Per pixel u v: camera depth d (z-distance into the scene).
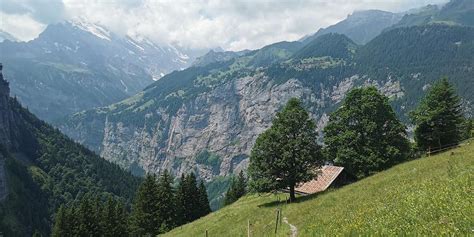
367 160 73.19
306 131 68.38
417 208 18.75
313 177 67.12
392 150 73.56
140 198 114.25
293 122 67.56
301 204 54.66
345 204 37.56
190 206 121.75
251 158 70.12
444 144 81.44
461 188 20.22
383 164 73.44
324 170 76.75
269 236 35.41
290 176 66.62
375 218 19.78
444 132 80.81
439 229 14.19
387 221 18.14
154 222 111.69
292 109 69.19
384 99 76.12
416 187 27.48
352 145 76.75
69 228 105.00
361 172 75.50
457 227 13.95
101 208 118.94
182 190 122.06
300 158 65.38
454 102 80.56
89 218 106.62
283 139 67.69
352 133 74.88
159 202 112.50
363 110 75.12
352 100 78.12
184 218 120.19
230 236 49.53
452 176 26.73
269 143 67.44
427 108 82.69
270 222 46.62
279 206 61.72
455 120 80.50
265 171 67.88
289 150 65.75
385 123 76.75
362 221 20.20
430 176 32.75
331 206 41.06
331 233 20.41
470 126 100.81
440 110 79.00
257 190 69.19
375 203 28.11
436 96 81.38
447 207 16.86
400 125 76.31
